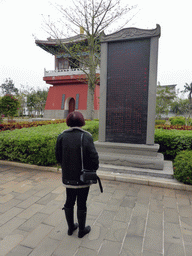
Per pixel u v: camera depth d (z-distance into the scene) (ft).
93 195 11.15
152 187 12.41
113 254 6.47
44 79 67.97
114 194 11.32
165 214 9.17
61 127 24.59
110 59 16.81
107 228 7.99
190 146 18.22
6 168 16.20
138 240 7.23
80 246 6.85
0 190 11.69
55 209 9.48
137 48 15.97
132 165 15.24
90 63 38.42
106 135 17.38
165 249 6.76
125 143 16.69
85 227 7.58
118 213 9.21
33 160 16.53
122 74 16.51
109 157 15.83
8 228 7.90
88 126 26.66
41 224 8.20
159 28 15.02
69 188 6.97
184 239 7.34
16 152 17.04
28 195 11.03
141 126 16.25
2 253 6.47
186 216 9.02
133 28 15.75
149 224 8.32
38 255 6.39
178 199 10.75
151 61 15.43
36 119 68.28
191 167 11.85
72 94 68.28
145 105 16.01
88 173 6.59
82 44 47.06
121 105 16.71
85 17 33.32
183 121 47.98
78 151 6.65
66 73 64.54
